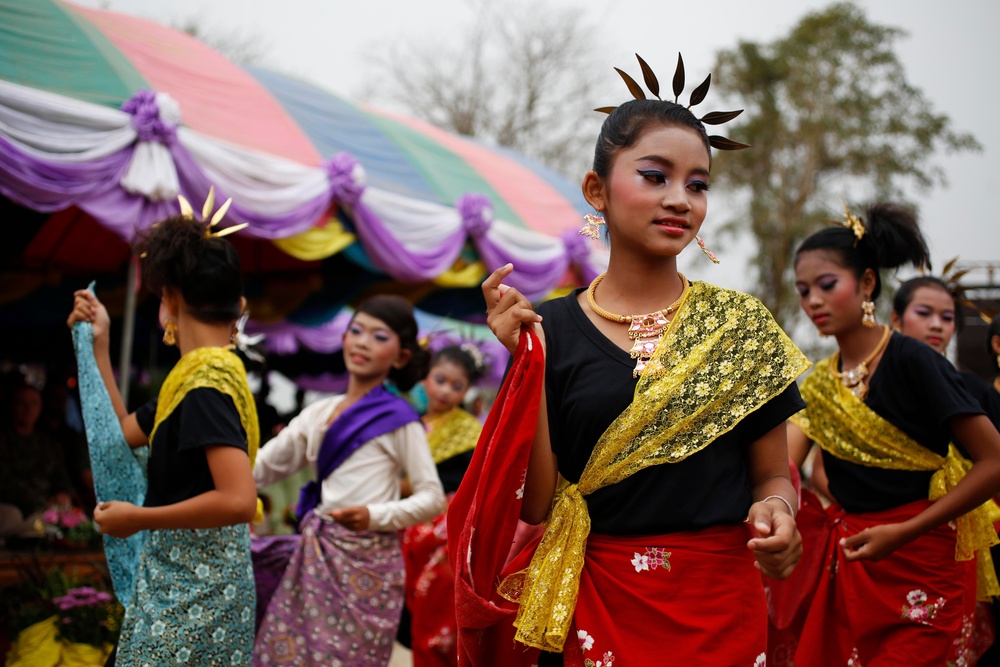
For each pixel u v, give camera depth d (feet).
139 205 18.56
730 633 6.33
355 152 28.22
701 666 6.21
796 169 77.87
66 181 17.26
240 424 9.29
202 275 9.56
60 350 32.68
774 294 75.20
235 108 24.77
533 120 80.38
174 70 24.08
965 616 10.25
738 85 79.56
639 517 6.51
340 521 12.13
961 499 9.37
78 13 23.12
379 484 13.00
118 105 19.13
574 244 33.55
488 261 29.96
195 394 9.05
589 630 6.42
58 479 21.33
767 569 5.91
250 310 32.40
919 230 10.90
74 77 19.43
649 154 6.70
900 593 10.16
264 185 21.57
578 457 6.77
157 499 9.23
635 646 6.33
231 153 20.77
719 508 6.47
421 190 29.43
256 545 12.62
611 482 6.55
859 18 78.33
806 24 79.10
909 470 10.43
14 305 30.01
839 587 10.57
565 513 6.69
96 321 10.28
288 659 11.81
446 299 34.22
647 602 6.35
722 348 6.62
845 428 10.71
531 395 6.34
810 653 10.50
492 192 33.76
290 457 13.52
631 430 6.48
